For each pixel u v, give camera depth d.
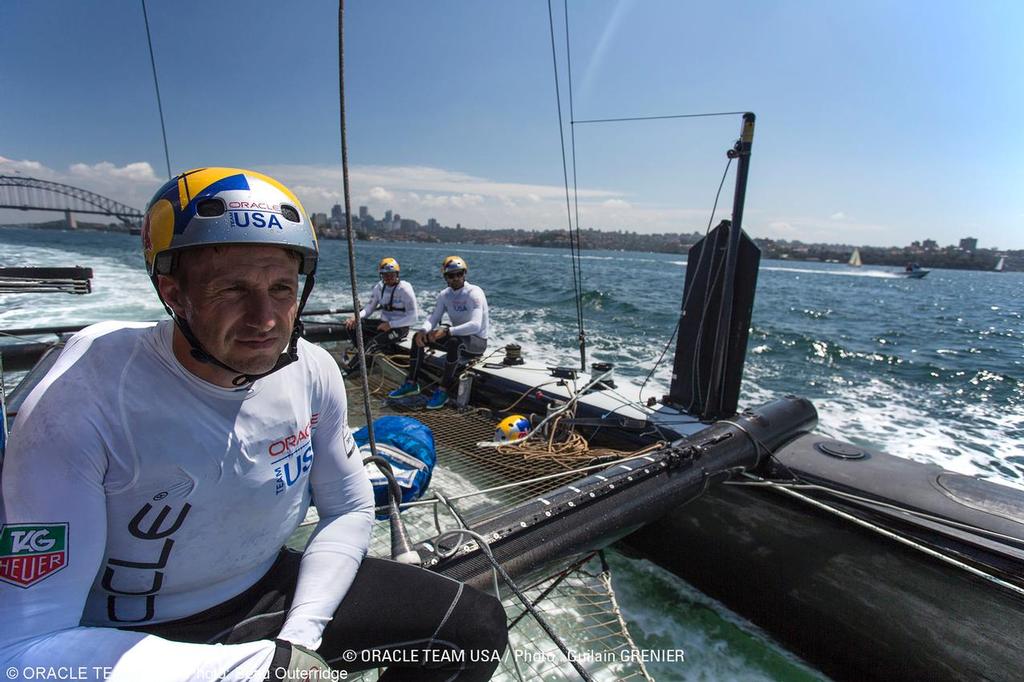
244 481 1.13
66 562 0.93
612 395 4.48
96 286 14.21
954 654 2.22
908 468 3.17
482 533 2.12
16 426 0.95
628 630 2.54
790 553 2.74
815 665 2.43
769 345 10.72
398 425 3.30
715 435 3.18
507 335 10.32
